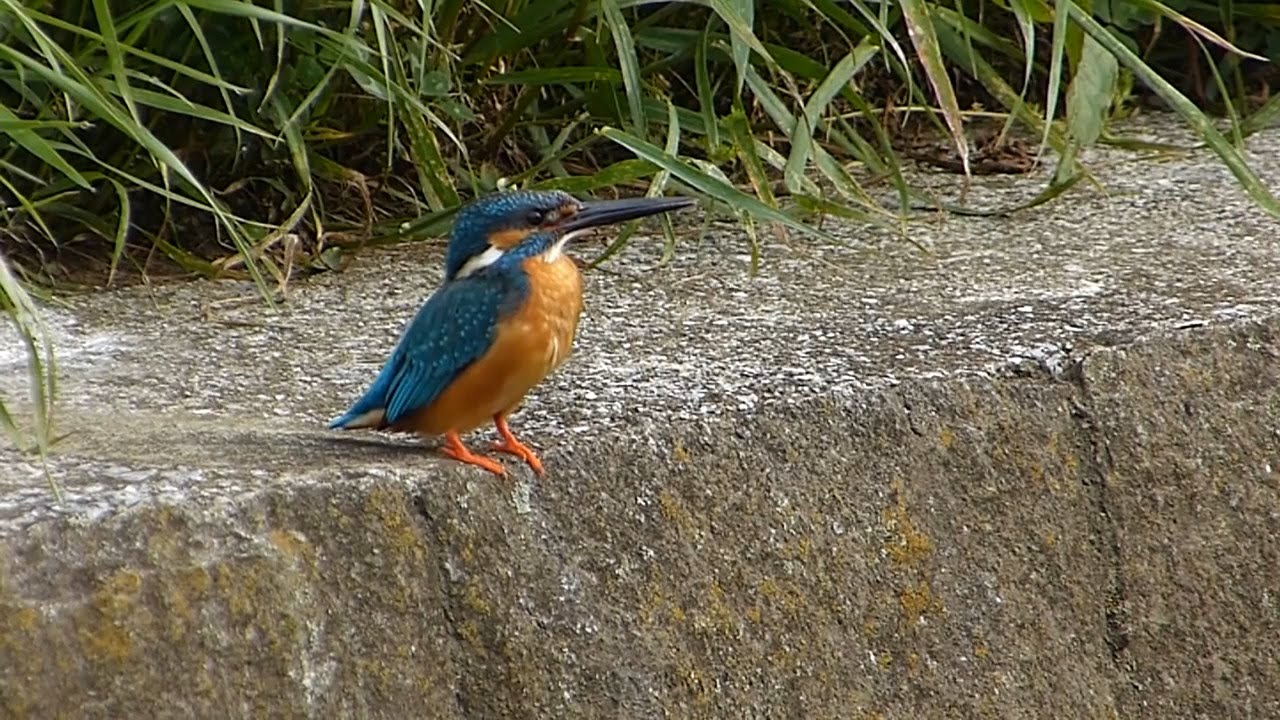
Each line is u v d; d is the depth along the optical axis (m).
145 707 5.29
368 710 5.68
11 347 7.94
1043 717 7.22
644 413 6.64
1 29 8.44
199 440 6.34
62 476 5.70
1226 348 7.76
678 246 9.63
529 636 6.04
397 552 5.78
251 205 10.08
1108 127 12.02
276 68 9.56
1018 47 12.09
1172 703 7.60
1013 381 7.28
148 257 9.43
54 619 5.18
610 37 10.73
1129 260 9.04
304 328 8.34
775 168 10.96
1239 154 9.07
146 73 9.36
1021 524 7.21
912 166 11.38
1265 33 13.07
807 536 6.71
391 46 9.47
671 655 6.34
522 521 6.09
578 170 10.91
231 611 5.43
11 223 9.12
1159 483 7.53
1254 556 7.76
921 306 8.27
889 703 6.84
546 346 6.10
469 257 6.25
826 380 7.06
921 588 6.95
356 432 6.59
